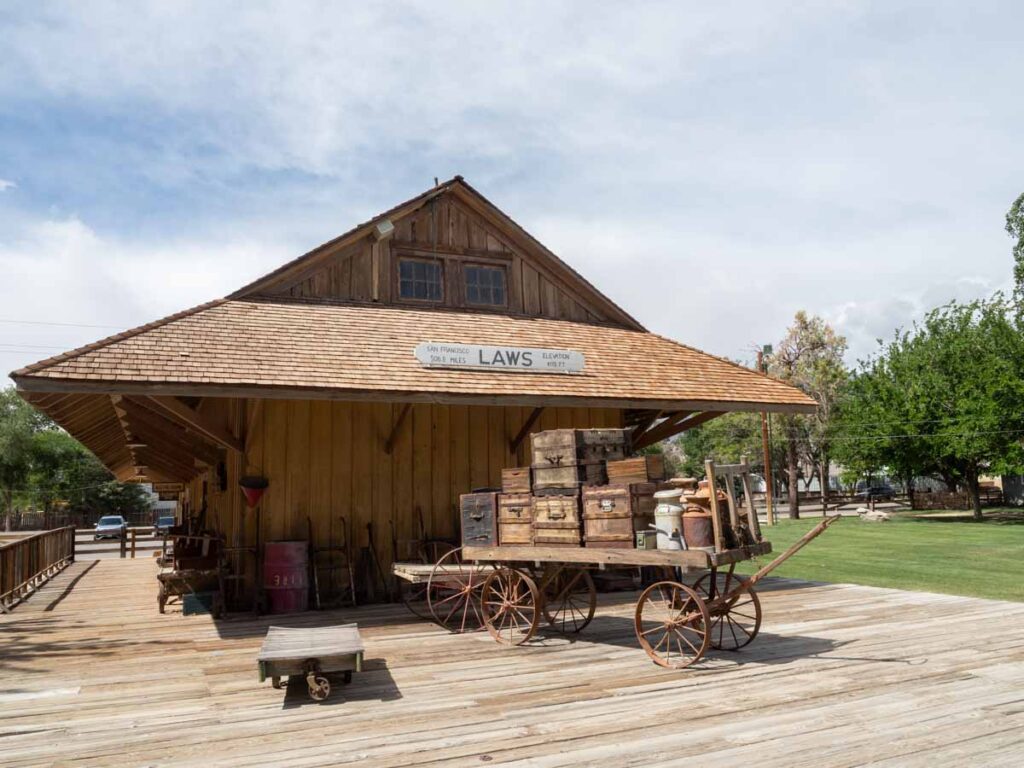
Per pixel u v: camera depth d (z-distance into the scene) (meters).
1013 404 35.06
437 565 9.83
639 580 13.26
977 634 8.49
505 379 12.12
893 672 6.78
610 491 7.55
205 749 5.04
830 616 9.84
